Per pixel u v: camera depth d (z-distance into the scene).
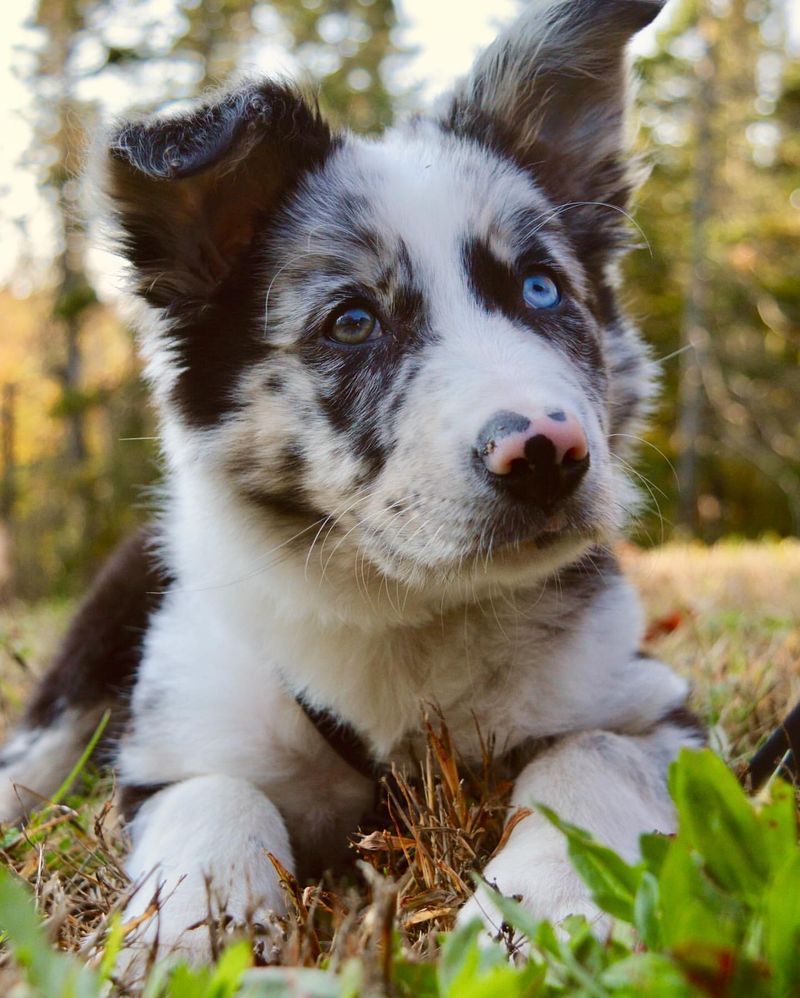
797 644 0.57
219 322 0.39
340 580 0.37
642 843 0.23
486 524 0.33
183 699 0.39
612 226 0.44
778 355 3.09
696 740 0.38
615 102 0.44
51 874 0.33
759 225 2.93
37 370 2.99
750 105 3.01
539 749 0.37
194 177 0.36
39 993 0.22
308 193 0.40
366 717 0.37
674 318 3.02
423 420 0.34
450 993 0.21
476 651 0.37
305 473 0.37
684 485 2.93
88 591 0.54
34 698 0.52
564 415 0.32
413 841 0.31
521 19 0.45
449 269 0.38
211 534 0.40
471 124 0.45
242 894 0.30
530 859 0.30
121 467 2.22
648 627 0.60
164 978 0.24
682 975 0.20
